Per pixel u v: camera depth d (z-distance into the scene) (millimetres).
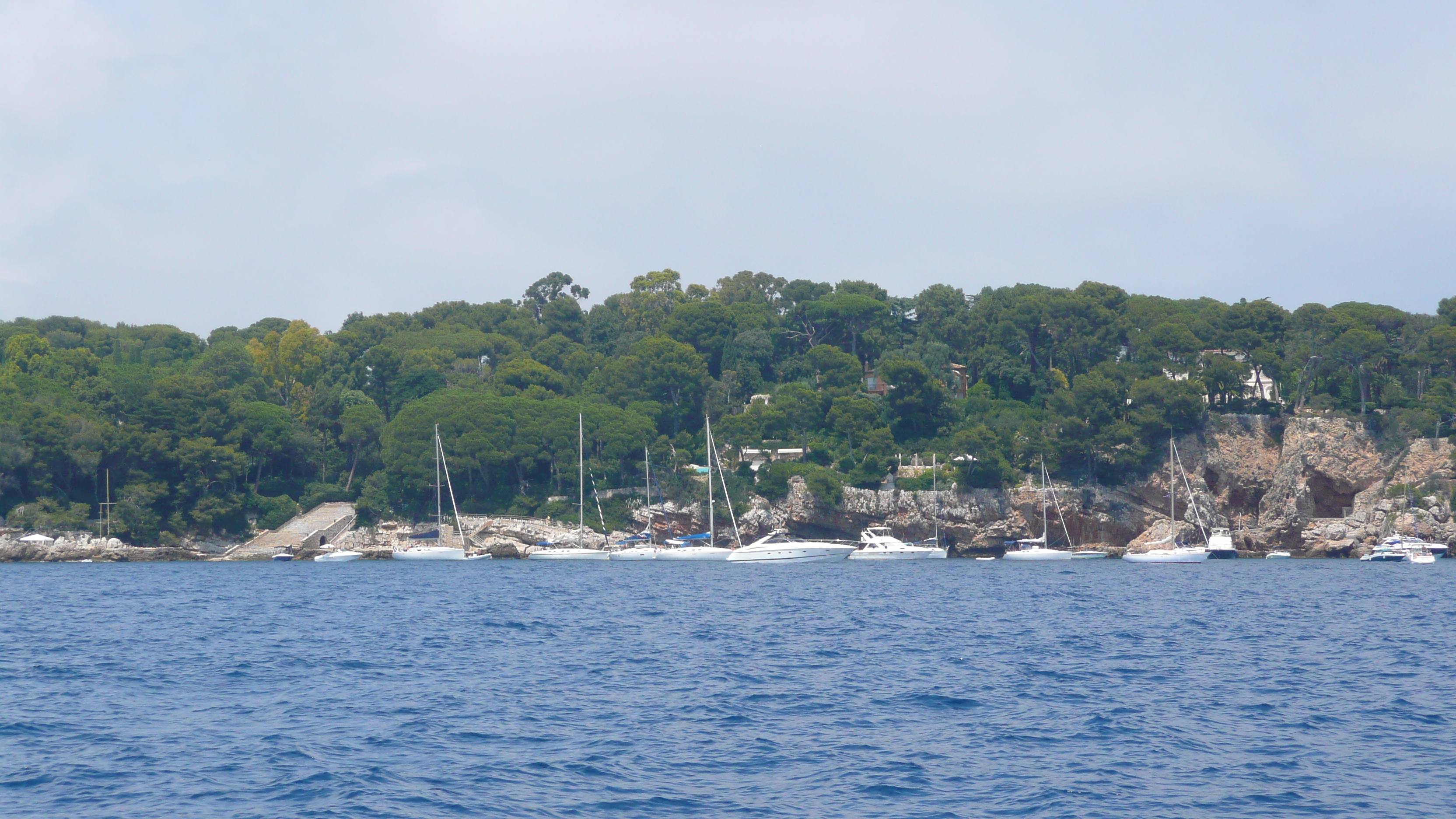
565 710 38375
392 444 178375
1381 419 173500
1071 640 59438
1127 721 36406
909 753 31984
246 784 28719
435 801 27031
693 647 56250
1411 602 85750
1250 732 34781
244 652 54750
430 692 42188
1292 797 27484
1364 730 35156
